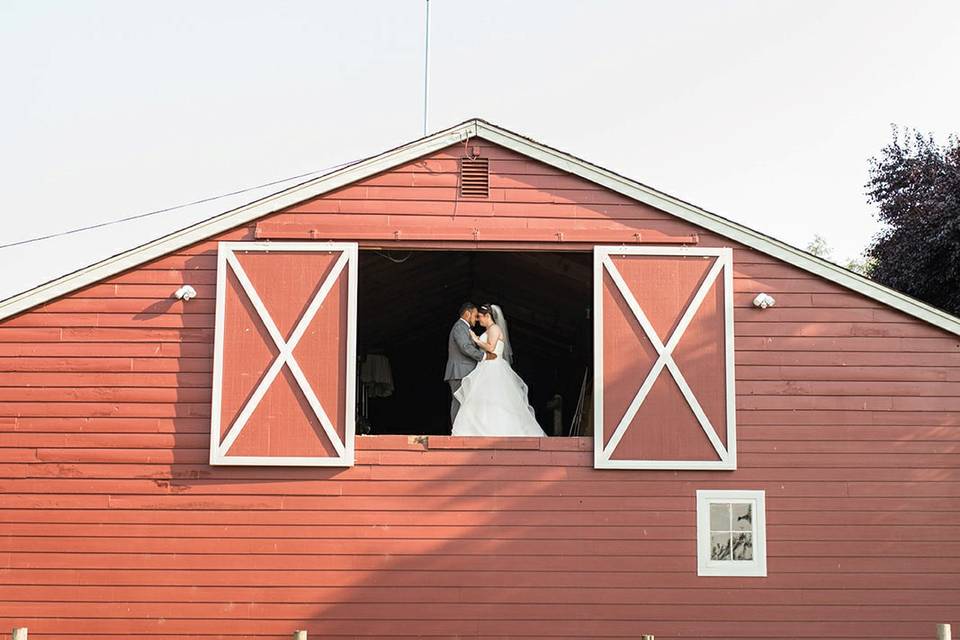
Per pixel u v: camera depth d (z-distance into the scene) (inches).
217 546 504.1
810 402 518.3
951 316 521.7
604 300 521.7
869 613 504.7
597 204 528.4
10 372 515.2
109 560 502.9
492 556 505.0
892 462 515.5
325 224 524.1
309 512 506.9
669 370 517.0
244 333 516.1
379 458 510.9
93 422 512.4
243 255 522.0
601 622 501.0
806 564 507.8
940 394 520.4
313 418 510.3
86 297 521.3
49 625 497.7
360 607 500.4
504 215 526.3
